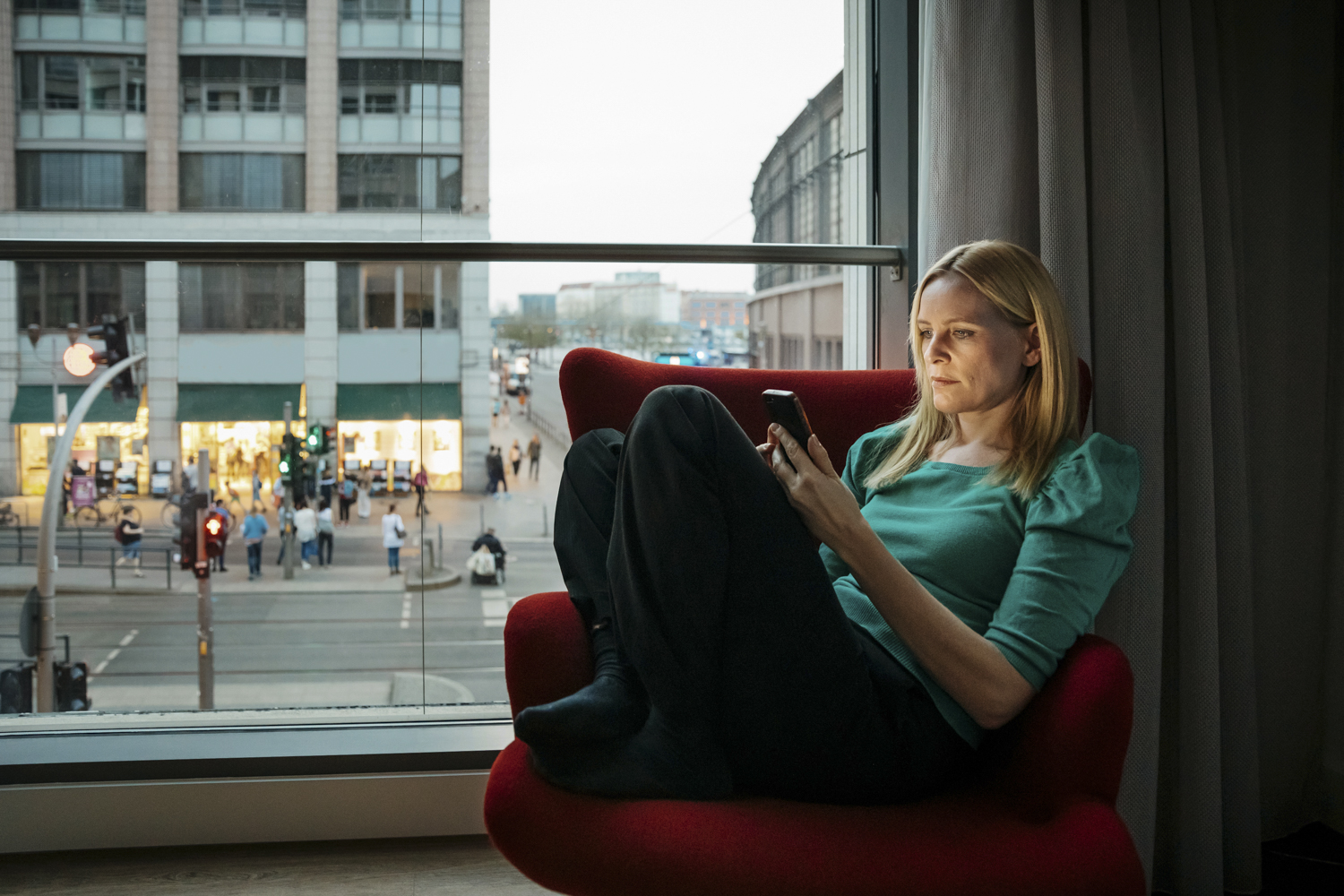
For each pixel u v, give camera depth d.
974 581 0.84
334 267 16.11
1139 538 1.19
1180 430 1.23
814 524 0.71
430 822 1.32
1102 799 0.67
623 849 0.60
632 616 0.66
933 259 1.34
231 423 16.19
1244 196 1.37
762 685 0.65
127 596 16.83
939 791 0.76
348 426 16.84
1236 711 1.26
